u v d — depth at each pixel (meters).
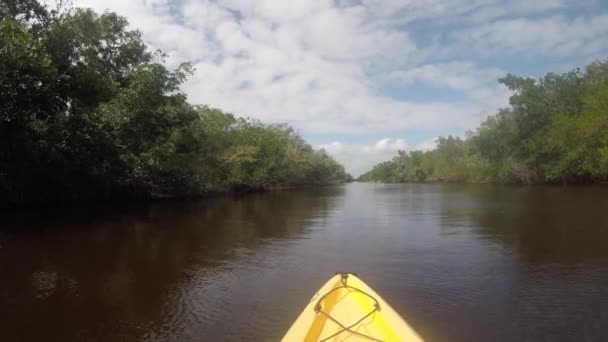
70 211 23.98
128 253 12.99
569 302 8.03
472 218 20.52
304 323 5.76
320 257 12.35
